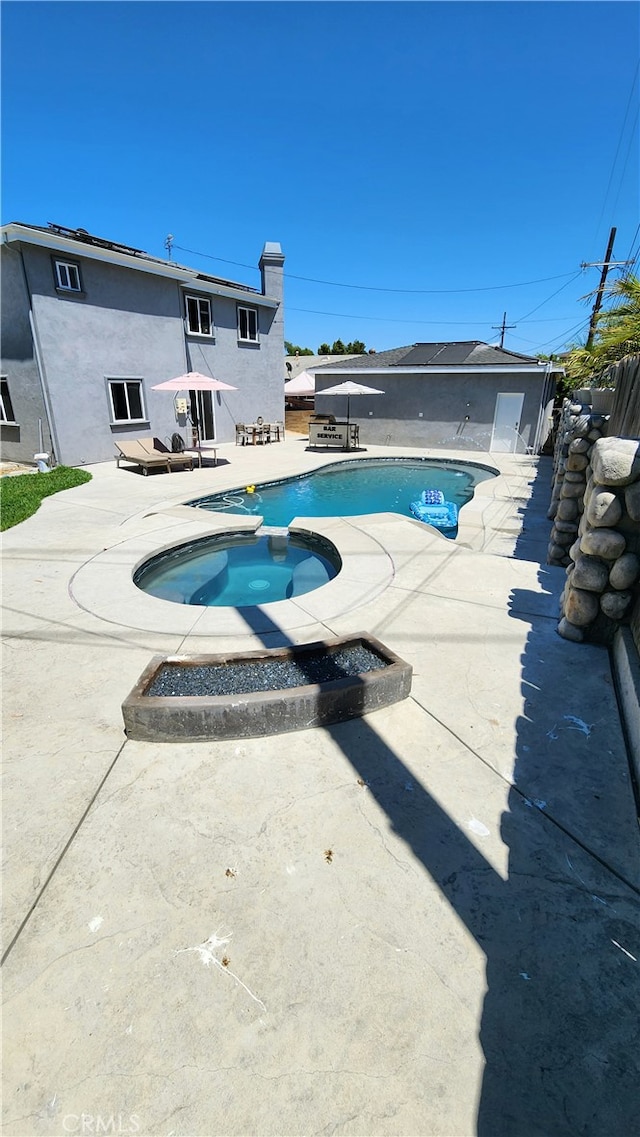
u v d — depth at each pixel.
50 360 11.82
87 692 3.18
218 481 10.82
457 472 13.85
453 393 17.47
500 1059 1.42
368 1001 1.56
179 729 2.70
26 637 3.89
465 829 2.19
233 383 17.94
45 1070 1.40
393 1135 1.27
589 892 1.92
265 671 3.16
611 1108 1.32
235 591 5.65
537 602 4.47
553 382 17.48
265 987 1.59
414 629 3.97
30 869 2.00
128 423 13.90
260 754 2.64
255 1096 1.34
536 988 1.60
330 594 4.66
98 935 1.75
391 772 2.51
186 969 1.65
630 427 4.21
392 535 6.58
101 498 8.93
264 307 18.69
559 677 3.31
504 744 2.71
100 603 4.51
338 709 2.85
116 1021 1.51
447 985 1.60
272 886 1.93
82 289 12.23
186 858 2.04
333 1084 1.37
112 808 2.29
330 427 16.62
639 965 1.67
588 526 3.58
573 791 2.39
